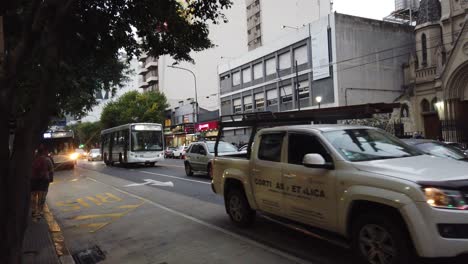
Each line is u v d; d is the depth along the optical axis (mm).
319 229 5836
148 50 9047
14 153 3994
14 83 3844
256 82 41125
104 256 6602
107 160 32562
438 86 26906
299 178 5738
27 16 3945
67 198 13531
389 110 6672
